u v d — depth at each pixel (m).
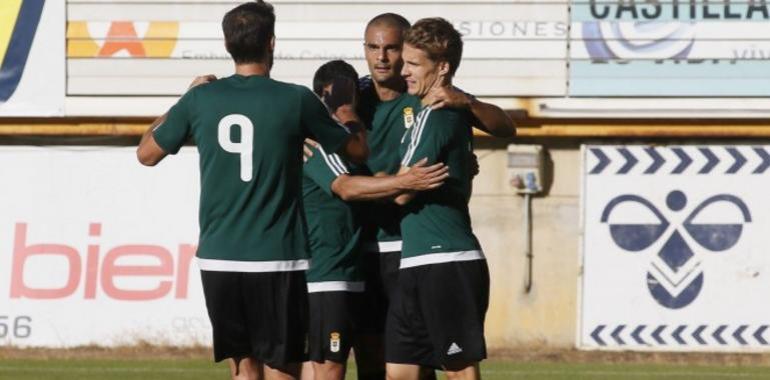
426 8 47.84
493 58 47.66
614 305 47.00
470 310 25.14
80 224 47.38
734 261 46.66
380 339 28.91
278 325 23.19
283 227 23.09
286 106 22.86
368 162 27.64
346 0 47.97
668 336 46.75
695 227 46.88
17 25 48.22
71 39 48.31
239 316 23.31
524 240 47.38
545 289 47.41
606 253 47.09
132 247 47.19
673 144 47.12
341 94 26.84
